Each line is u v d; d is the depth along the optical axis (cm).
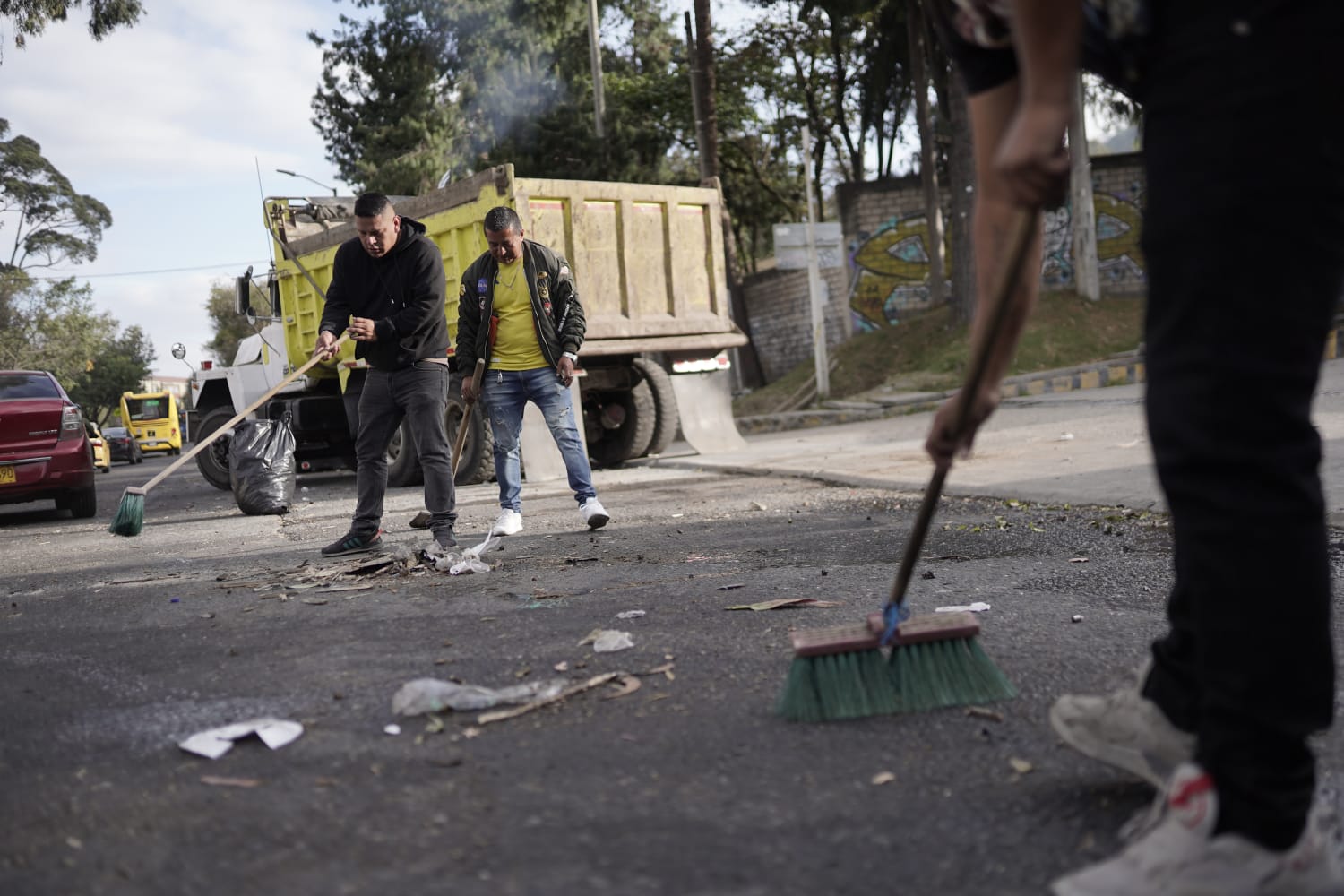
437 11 2961
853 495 765
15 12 1320
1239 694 146
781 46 3077
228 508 1022
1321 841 149
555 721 254
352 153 3253
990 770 208
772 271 2767
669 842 181
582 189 1055
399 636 365
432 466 574
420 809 201
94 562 656
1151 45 147
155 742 256
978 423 191
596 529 654
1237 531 143
